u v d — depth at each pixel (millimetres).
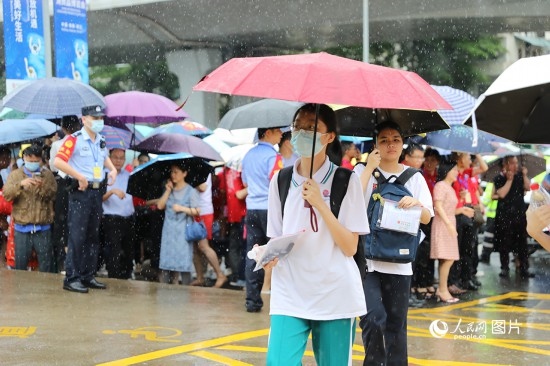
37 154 12617
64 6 15367
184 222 12438
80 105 11023
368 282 6047
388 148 6215
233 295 11453
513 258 17906
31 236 12703
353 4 28094
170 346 8094
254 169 9859
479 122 4684
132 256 13312
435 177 12234
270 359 4973
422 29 30406
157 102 13594
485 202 17688
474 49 32312
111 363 7344
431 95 4828
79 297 10672
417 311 11148
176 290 11688
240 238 13336
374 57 33750
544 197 4727
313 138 4863
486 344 8703
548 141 4812
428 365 7664
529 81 4137
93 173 10586
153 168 12500
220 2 29844
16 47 15164
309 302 4977
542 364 7738
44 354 7625
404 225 5961
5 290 11008
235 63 4898
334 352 5023
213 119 34531
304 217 4996
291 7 29391
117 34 35031
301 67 4605
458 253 12250
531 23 28703
